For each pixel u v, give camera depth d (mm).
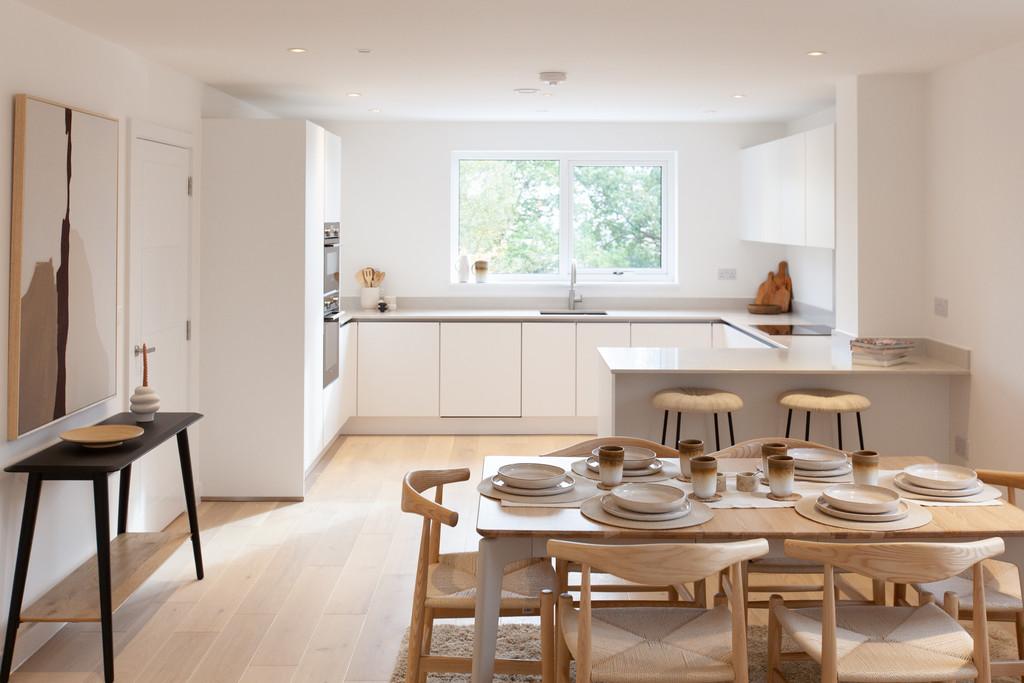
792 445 3727
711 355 5574
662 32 4344
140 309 4746
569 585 4270
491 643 2809
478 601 2793
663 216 8273
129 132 4594
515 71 5391
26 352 3561
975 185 5004
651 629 2760
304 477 5812
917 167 5566
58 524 3908
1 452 3496
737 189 8055
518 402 7645
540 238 8281
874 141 5547
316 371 6129
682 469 3268
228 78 5590
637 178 8258
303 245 5695
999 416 4832
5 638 3408
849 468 3373
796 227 6574
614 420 5180
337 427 6949
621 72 5430
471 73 5453
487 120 7773
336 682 3414
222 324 5719
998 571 3244
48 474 3383
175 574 4535
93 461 3455
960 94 5133
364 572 4566
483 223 8242
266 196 5668
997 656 3553
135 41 4434
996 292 4832
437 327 7559
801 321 7328
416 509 2953
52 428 3889
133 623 3955
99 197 4168
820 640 2676
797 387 5285
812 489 3172
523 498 3055
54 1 3631
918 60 5066
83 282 4016
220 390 5754
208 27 4168
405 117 7570
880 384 5297
